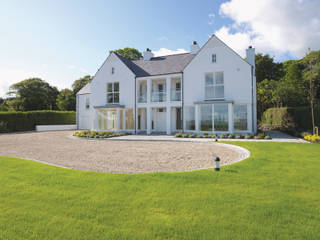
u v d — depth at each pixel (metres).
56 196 3.88
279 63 38.41
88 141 13.98
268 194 3.89
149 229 2.73
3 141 14.12
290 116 18.31
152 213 3.17
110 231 2.69
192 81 17.62
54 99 46.78
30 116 25.66
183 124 17.86
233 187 4.29
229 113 15.80
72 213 3.21
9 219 3.05
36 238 2.57
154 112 21.12
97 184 4.53
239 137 13.79
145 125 21.70
